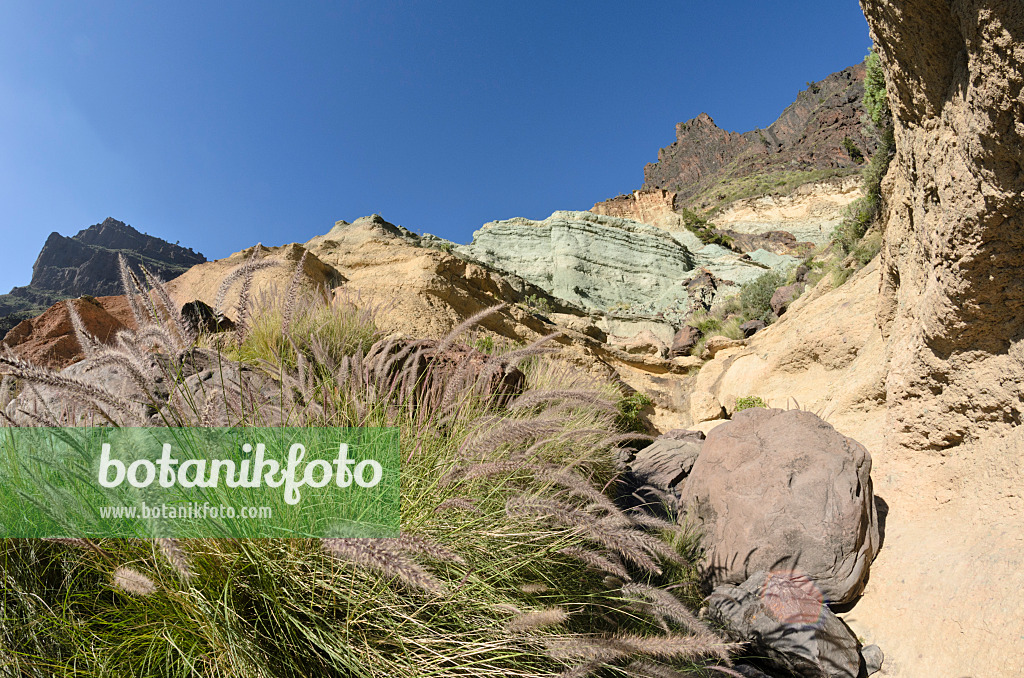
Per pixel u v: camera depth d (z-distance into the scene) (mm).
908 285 5535
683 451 6391
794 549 3891
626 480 5766
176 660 1890
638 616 2842
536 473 2449
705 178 193875
